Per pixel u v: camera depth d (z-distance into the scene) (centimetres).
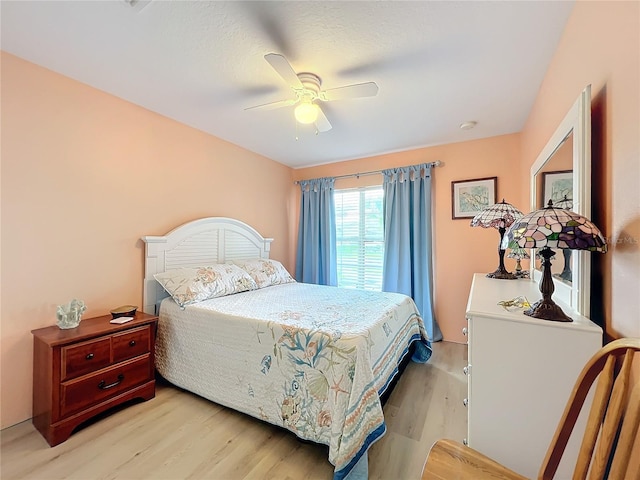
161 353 234
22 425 178
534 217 102
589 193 113
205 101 237
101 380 184
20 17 146
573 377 103
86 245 213
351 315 201
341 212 411
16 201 180
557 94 168
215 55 177
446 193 336
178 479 140
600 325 112
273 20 148
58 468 146
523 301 132
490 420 114
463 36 159
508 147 305
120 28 154
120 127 232
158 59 181
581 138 115
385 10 141
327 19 147
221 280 262
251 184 367
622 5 94
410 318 259
